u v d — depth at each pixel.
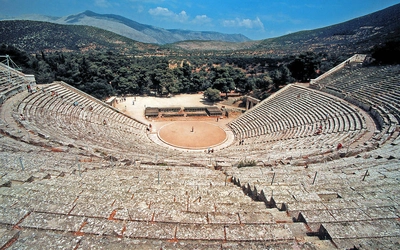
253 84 68.56
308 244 5.98
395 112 27.19
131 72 70.31
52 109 32.91
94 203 8.25
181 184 11.75
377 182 10.77
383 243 5.93
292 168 14.63
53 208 7.54
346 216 7.47
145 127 44.72
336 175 12.18
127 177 12.62
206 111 56.50
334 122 30.81
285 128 36.19
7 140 17.88
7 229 6.42
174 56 132.75
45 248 5.54
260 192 9.91
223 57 121.69
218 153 29.14
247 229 6.68
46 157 14.94
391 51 45.47
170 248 5.73
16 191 8.91
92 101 43.41
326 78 50.38
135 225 6.72
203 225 6.92
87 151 18.84
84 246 5.67
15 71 38.16
